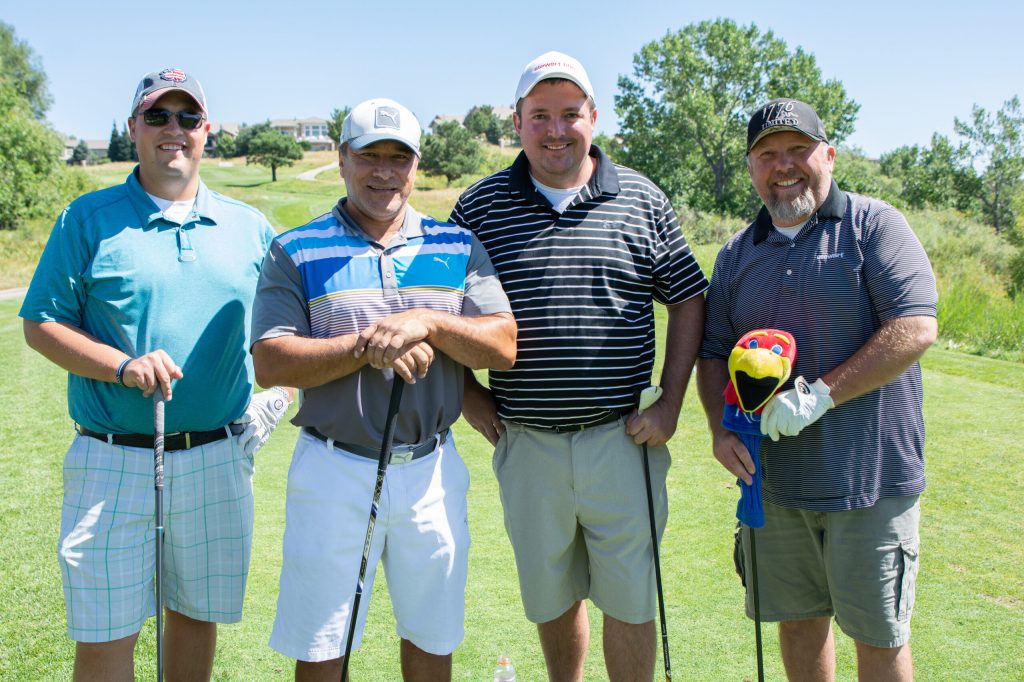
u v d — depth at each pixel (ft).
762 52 169.58
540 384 9.07
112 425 8.49
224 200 9.29
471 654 10.69
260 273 8.74
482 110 381.40
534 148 8.91
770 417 8.10
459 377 8.78
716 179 173.06
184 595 8.99
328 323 8.18
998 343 34.58
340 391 8.12
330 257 8.25
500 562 13.52
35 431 21.88
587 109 8.95
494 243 9.25
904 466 8.29
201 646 9.30
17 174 116.98
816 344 8.41
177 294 8.62
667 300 9.64
